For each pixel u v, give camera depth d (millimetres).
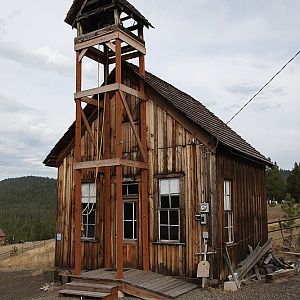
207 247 11672
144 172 12953
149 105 13453
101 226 14047
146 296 10492
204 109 17734
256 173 15875
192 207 12164
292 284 11977
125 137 13852
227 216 12922
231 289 11195
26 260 26109
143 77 13141
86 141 14844
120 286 11039
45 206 168750
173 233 12484
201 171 12156
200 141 12297
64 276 14031
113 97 14336
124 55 13742
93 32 12625
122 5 12422
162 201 12828
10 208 159000
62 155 15570
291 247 19141
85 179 14688
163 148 12977
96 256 13961
